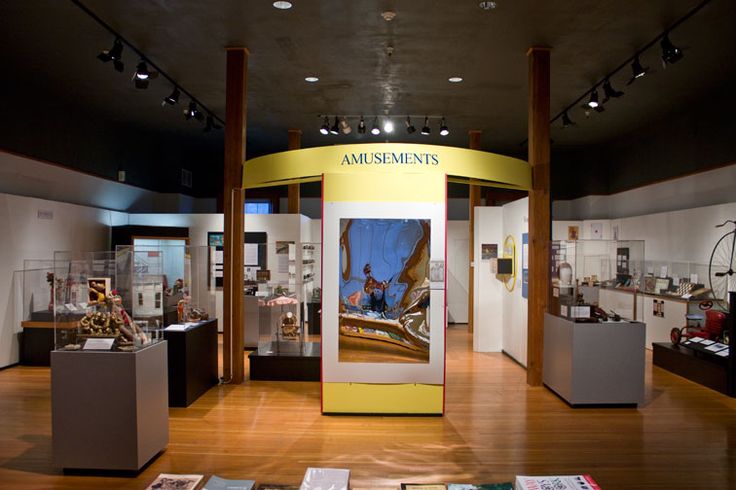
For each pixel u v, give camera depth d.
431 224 4.99
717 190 7.63
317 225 11.57
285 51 6.32
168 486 3.28
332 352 5.00
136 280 4.23
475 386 6.08
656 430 4.62
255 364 6.23
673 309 7.50
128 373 3.62
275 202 12.56
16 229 7.00
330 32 5.76
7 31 5.74
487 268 8.21
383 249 5.01
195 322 5.79
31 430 4.55
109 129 9.62
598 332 5.25
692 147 8.30
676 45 6.03
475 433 4.53
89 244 8.73
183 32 5.77
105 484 3.53
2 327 6.77
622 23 5.45
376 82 7.51
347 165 5.20
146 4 5.09
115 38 5.87
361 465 3.86
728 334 6.04
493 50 6.26
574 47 6.12
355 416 4.98
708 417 4.99
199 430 4.57
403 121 9.73
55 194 8.12
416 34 5.80
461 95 8.11
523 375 6.62
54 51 6.33
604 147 11.47
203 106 8.63
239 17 5.38
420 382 4.99
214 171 12.70
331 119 9.54
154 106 8.66
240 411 5.10
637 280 5.62
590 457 4.03
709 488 3.53
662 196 9.12
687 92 7.73
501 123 9.83
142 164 10.75
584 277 5.92
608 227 10.59
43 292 7.44
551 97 8.06
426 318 4.99
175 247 6.12
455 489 3.08
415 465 3.86
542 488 2.97
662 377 6.55
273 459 3.95
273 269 6.79
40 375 6.48
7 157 7.08
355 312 5.00
